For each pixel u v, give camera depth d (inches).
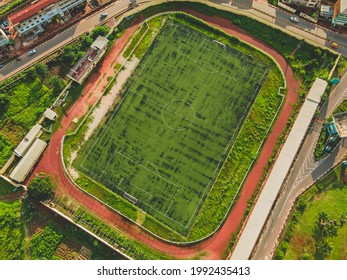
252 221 3897.6
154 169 4106.8
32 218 4013.3
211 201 4013.3
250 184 4074.8
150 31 4512.8
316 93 4207.7
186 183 4062.5
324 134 4175.7
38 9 4357.8
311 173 4079.7
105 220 4018.2
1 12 4616.1
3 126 4276.6
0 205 4030.5
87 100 4328.3
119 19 4562.0
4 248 3924.7
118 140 4192.9
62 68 4468.5
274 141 4178.2
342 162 4077.3
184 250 3927.2
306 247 3873.0
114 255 3914.9
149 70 4384.8
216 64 4384.8
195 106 4266.7
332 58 4389.8
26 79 4407.0
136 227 3991.1
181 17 4554.6
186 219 3981.3
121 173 4109.3
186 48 4443.9
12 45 4510.3
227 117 4229.8
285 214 3993.6
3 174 4136.3
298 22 4520.2
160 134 4192.9
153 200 4035.4
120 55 4456.2
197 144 4160.9
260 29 4503.0
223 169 4092.0
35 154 4124.0
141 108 4274.1
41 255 3892.7
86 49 4493.1
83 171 4128.9
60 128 4259.4
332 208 3964.1
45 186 3966.5
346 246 3865.7
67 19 4608.8
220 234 3954.2
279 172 4020.7
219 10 4566.9
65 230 3983.8
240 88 4308.6
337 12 4362.7
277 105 4264.3
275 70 4362.7
